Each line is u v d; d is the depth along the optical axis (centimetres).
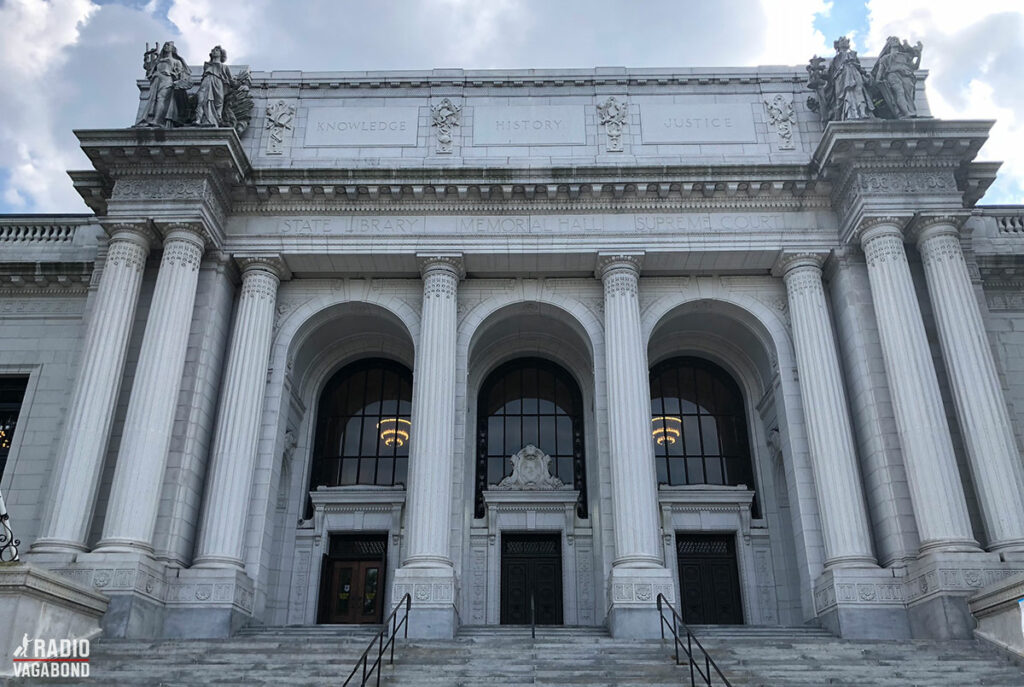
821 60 3153
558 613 3008
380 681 1647
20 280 3166
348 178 2939
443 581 2422
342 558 3125
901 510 2498
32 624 1802
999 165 2828
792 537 3048
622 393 2714
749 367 3341
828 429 2650
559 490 3112
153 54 3173
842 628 2353
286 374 2958
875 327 2766
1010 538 2291
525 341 3366
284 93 3262
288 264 2986
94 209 2994
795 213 2975
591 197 2966
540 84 3275
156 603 2345
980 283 2934
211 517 2544
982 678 1678
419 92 3272
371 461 3316
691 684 1603
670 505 3138
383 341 3366
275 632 2431
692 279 3073
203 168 2794
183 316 2675
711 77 3269
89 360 2559
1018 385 2983
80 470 2409
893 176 2781
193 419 2652
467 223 2966
